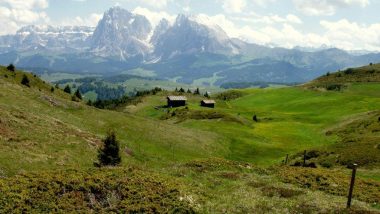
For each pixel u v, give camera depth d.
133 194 27.39
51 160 46.28
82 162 50.31
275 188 34.34
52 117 70.44
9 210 23.52
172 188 28.88
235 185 35.56
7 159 41.28
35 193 25.77
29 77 137.00
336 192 35.97
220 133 111.06
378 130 90.88
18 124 55.00
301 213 28.03
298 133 119.25
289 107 185.38
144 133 83.44
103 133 76.06
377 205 32.50
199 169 42.06
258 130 124.62
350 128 104.50
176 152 76.38
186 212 26.23
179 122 137.38
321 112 159.50
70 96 152.25
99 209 25.45
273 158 87.31
